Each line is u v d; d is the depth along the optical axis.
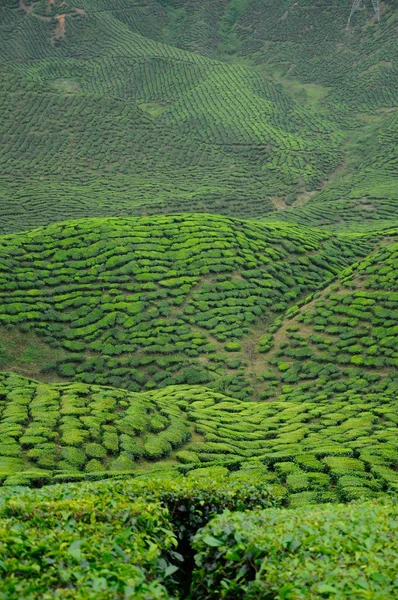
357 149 116.81
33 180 102.19
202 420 38.94
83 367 51.16
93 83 143.75
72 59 152.00
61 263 60.69
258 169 110.62
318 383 48.22
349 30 154.62
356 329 52.47
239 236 66.06
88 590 9.08
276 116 125.69
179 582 12.52
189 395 45.75
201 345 53.34
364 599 9.16
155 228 65.88
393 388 45.50
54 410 36.56
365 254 69.81
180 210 92.38
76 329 54.41
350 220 88.88
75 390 39.78
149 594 9.32
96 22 159.50
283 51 156.62
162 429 36.16
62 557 9.96
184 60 145.75
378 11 152.25
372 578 9.62
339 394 46.47
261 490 15.38
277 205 100.75
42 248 62.47
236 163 112.00
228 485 14.84
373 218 88.38
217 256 62.34
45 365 50.94
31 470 29.80
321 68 148.50
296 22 161.12
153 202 93.00
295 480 27.78
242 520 11.72
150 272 59.88
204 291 58.72
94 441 33.53
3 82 120.50
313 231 73.12
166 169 108.88
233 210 96.19
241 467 30.33
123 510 12.21
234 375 50.66
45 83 128.12
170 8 174.38
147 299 56.97
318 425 38.94
